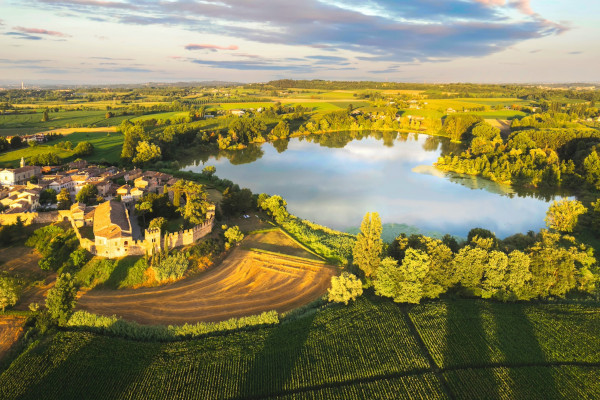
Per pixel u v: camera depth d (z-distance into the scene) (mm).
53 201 148000
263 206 149625
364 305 90375
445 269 93750
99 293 91438
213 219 128250
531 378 70812
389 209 166250
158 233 104125
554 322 85250
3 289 80500
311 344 77375
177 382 67375
